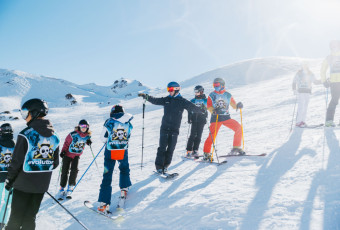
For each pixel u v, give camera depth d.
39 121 3.10
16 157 2.95
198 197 4.07
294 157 4.99
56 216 4.37
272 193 3.65
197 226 3.22
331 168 4.06
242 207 3.41
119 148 4.44
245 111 16.84
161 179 5.35
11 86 187.25
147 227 3.50
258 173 4.56
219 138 9.09
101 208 4.18
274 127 8.73
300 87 7.60
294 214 3.00
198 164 5.98
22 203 3.05
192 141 6.91
